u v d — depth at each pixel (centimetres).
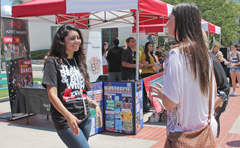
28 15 570
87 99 273
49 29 2675
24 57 643
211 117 180
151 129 534
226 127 550
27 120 581
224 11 2027
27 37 652
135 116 491
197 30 168
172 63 160
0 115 663
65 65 249
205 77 161
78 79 256
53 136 498
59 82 242
